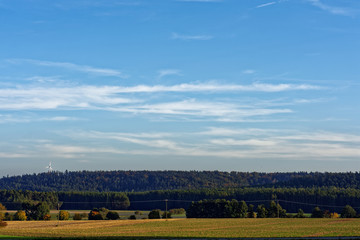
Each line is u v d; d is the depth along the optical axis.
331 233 94.12
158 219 162.62
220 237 84.94
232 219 160.88
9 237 84.50
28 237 84.62
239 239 78.56
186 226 125.62
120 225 132.88
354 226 117.88
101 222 147.25
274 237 83.88
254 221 147.50
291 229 108.25
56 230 112.44
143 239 78.25
